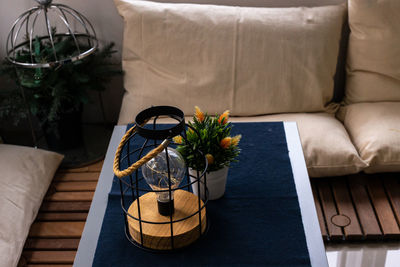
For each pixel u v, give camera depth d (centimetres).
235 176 139
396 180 189
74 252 168
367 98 208
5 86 241
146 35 203
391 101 206
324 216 175
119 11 207
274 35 200
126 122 203
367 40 200
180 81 203
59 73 205
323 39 201
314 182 189
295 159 146
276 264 110
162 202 115
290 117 202
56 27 230
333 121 200
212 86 202
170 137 100
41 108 209
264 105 203
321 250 114
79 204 189
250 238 117
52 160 201
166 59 203
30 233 176
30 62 205
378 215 173
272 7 223
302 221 122
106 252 114
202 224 117
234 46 200
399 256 165
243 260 111
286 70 200
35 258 166
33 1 224
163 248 113
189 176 130
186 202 122
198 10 204
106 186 137
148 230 113
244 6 224
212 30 200
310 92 203
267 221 122
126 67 210
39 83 198
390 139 183
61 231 177
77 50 213
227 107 203
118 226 122
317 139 186
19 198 177
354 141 193
